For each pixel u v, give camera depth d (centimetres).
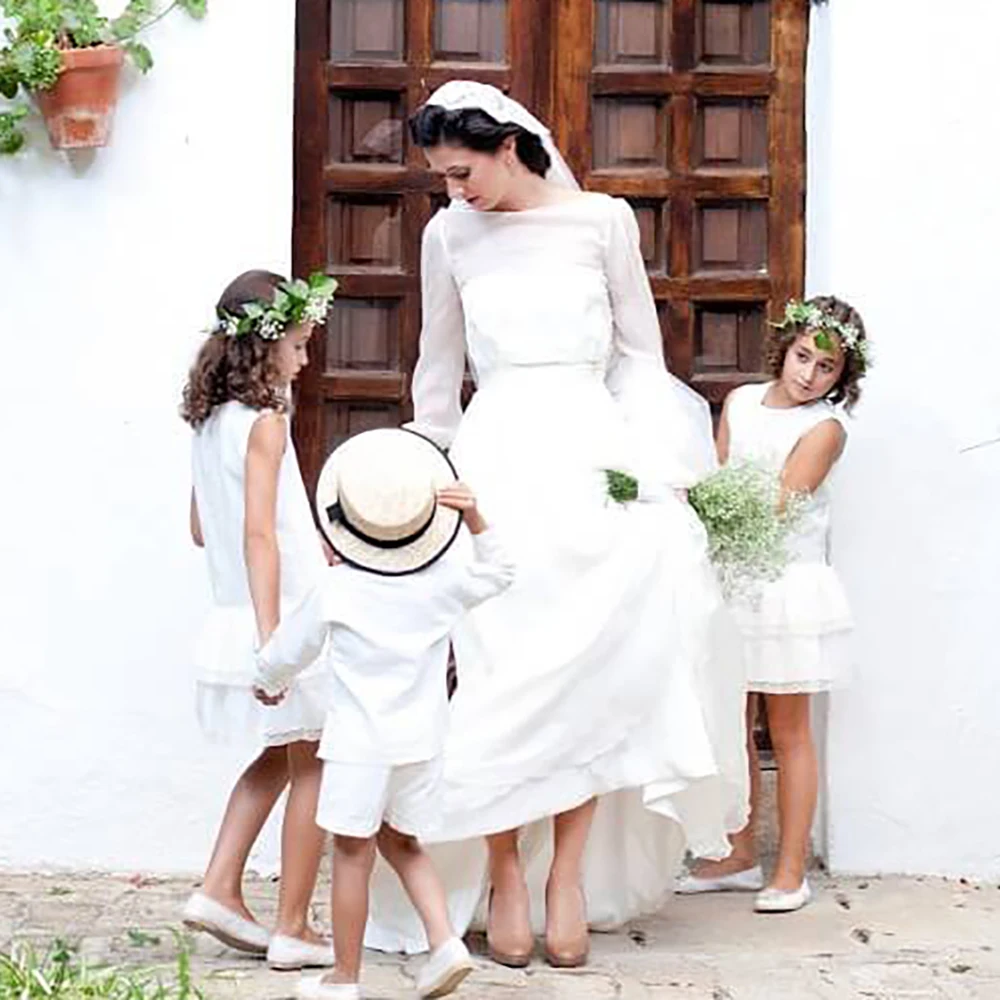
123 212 706
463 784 602
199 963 596
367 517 543
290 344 592
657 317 738
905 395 719
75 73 687
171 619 708
